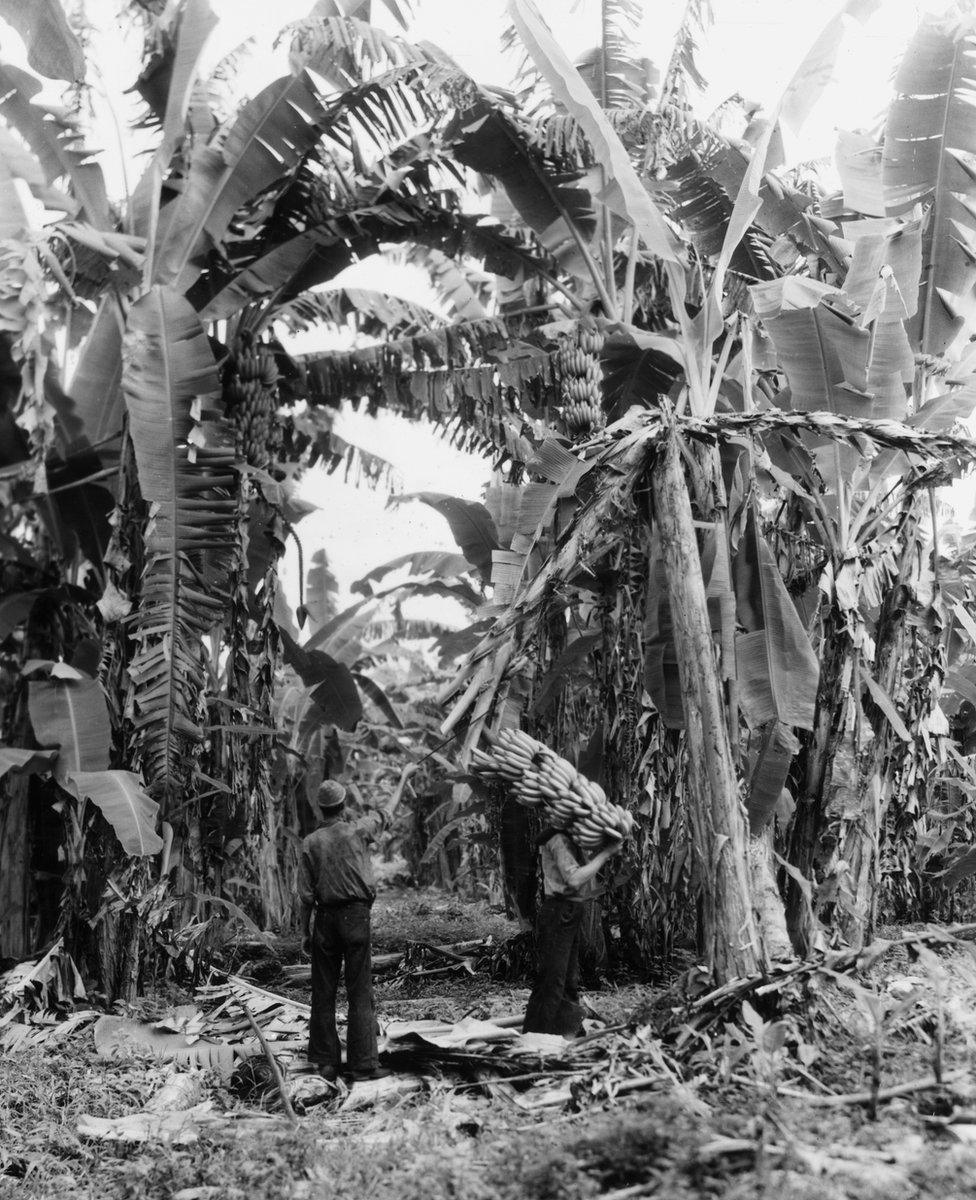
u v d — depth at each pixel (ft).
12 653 29.78
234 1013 22.35
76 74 26.58
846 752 21.54
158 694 23.75
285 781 39.83
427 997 24.35
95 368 31.22
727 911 16.06
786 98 24.03
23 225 24.64
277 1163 12.69
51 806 26.32
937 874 30.45
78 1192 13.24
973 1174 9.83
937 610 23.38
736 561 21.39
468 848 46.83
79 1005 22.91
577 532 18.39
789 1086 13.10
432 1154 12.39
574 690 26.58
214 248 28.27
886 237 23.38
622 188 23.63
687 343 23.90
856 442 18.70
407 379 32.53
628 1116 11.57
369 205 30.19
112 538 25.04
